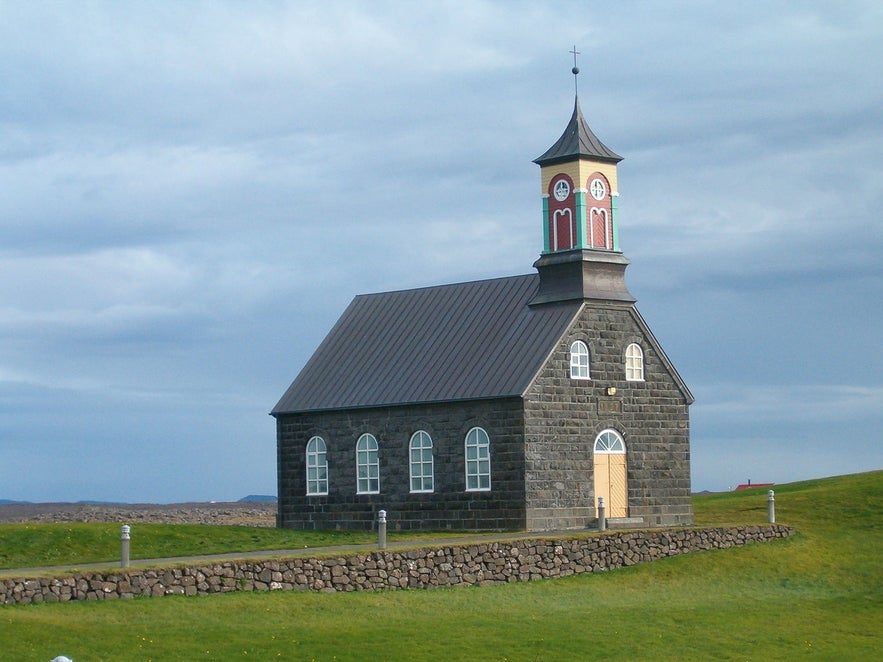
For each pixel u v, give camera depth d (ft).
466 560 179.83
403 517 225.35
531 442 211.82
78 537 189.98
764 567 199.93
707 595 183.83
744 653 152.56
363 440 232.32
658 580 191.21
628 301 225.56
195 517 304.50
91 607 147.43
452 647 144.36
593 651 147.95
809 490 266.77
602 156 225.97
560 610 168.04
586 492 217.77
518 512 211.00
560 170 226.38
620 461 223.10
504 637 150.30
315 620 152.46
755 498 265.34
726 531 209.56
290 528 237.45
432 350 232.32
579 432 217.97
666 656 148.77
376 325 247.91
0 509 382.42
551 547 188.85
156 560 167.84
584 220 223.71
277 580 163.43
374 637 145.79
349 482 233.55
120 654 132.05
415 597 169.07
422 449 224.12
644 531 199.82
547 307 224.74
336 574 168.04
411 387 226.79
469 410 218.18
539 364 213.46
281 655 136.67
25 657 127.65
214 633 142.41
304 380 245.04
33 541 186.60
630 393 225.35
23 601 145.59
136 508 382.01
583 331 220.43
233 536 202.39
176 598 154.51
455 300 240.94
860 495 245.65
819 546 212.64
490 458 215.10
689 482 231.30
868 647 156.87
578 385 218.59
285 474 242.37
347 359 243.81
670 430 230.27
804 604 179.63
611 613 167.63
